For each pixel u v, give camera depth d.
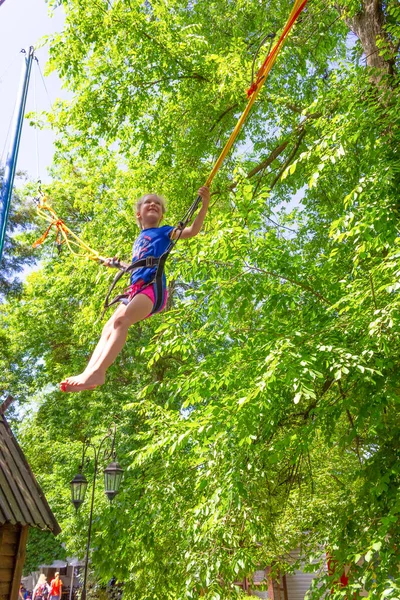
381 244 6.07
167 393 17.30
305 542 7.89
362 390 6.08
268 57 3.63
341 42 14.61
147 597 7.57
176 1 13.27
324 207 10.85
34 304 20.72
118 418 16.86
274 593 18.78
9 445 10.06
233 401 5.93
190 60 11.56
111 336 3.54
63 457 17.31
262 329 6.64
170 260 7.24
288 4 13.05
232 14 13.53
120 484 10.49
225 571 6.38
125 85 11.52
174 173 12.23
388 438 6.30
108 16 11.02
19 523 9.02
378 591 4.93
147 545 7.37
